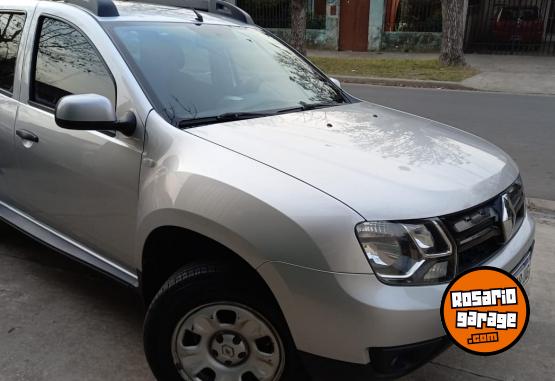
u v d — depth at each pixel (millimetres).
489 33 17797
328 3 18438
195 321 2312
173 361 2391
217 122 2617
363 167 2242
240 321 2227
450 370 2787
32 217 3363
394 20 18406
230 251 2213
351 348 1979
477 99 10422
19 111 3201
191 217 2197
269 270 2029
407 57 16750
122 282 2746
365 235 1953
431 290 2006
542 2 17609
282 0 19109
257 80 3197
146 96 2578
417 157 2438
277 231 2010
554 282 3670
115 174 2600
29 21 3283
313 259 1962
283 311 2053
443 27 14281
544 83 12055
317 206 2000
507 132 7637
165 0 3719
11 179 3361
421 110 9211
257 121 2693
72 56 2938
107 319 3137
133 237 2604
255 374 2262
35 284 3494
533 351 2957
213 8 3941
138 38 2883
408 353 2049
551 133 7605
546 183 5617
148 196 2408
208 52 3117
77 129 2428
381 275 1961
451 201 2131
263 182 2105
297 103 3148
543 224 4641
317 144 2439
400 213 2002
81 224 2908
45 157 2994
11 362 2736
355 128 2777
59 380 2627
